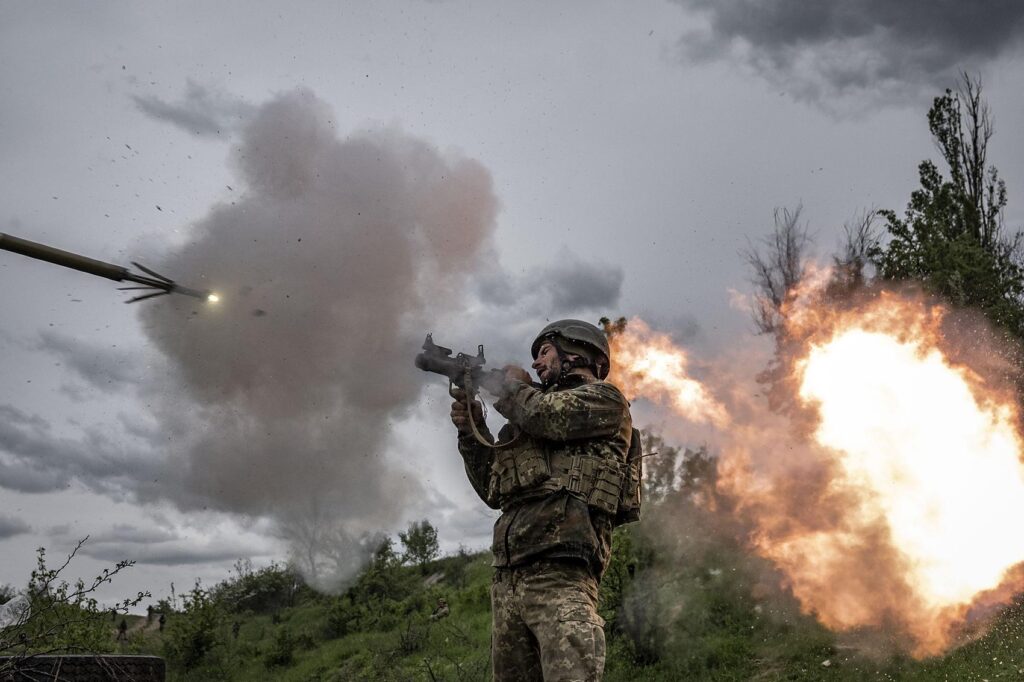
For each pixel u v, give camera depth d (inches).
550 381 151.7
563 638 130.6
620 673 435.2
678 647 436.5
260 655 951.6
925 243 545.3
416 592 1082.1
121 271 130.5
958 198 590.2
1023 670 329.7
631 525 483.2
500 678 140.1
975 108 666.2
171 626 928.3
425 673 595.5
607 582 469.4
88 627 251.6
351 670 719.7
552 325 154.6
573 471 138.6
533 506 137.9
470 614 838.5
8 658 164.2
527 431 140.1
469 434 151.8
